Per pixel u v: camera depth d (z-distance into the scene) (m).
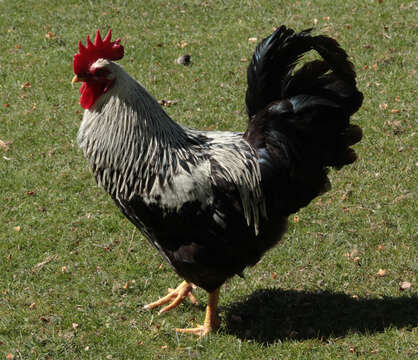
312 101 7.41
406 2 18.42
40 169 12.14
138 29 18.03
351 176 11.63
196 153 7.63
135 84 7.46
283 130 7.59
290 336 8.45
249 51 16.45
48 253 10.08
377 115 13.38
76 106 14.33
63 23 18.45
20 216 10.90
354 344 8.16
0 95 14.74
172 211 7.48
